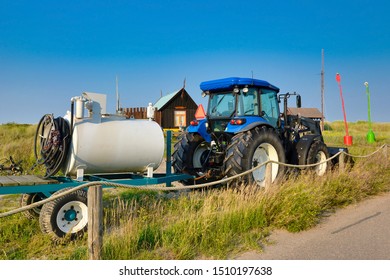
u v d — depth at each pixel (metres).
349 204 6.68
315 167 8.38
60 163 5.53
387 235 4.91
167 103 30.38
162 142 6.30
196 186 4.90
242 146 6.66
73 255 4.26
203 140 8.15
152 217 5.45
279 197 5.60
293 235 4.97
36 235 4.89
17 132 20.05
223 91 7.84
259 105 7.64
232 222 4.93
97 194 3.86
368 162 9.26
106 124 5.82
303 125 9.48
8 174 7.27
